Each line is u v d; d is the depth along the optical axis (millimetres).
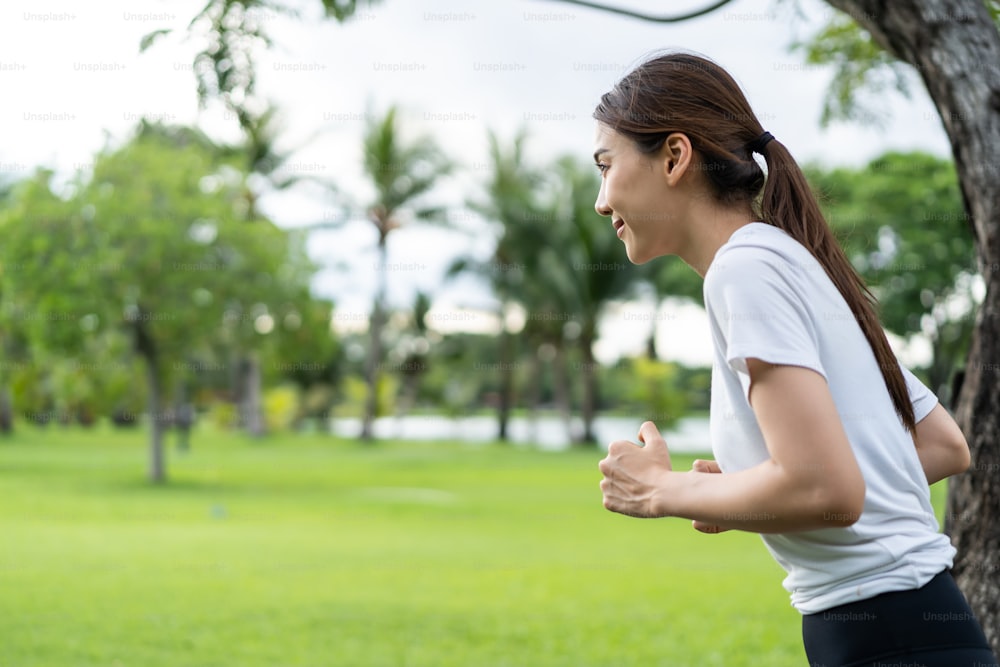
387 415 43500
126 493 17203
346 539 11383
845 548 1412
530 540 11555
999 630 2553
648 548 10898
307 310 19547
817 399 1301
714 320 1431
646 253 1583
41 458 27047
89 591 7602
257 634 6250
